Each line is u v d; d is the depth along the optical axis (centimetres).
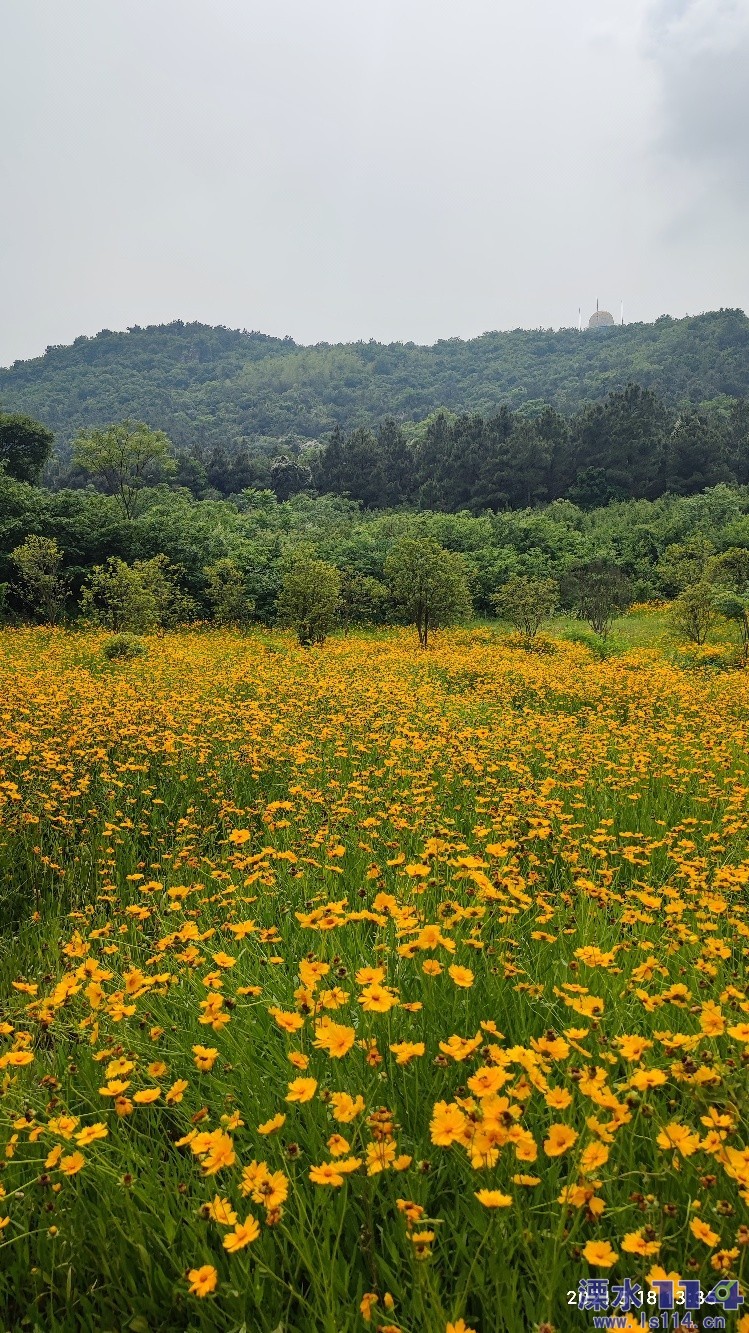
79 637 1734
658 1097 186
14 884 425
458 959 251
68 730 670
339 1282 147
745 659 1567
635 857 416
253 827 479
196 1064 200
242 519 3862
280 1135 181
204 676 1132
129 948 318
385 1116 156
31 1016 255
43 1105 195
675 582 2400
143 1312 158
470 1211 160
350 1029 178
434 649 1831
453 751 609
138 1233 161
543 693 1096
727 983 241
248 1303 154
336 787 529
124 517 2728
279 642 1953
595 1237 153
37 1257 169
